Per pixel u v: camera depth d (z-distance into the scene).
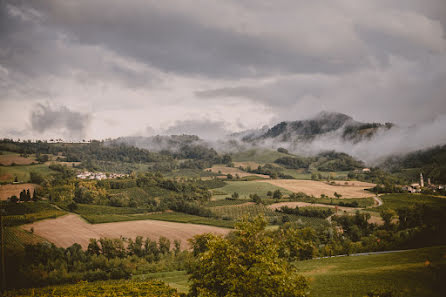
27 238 89.56
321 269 55.12
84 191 160.38
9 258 72.56
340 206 160.88
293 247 73.44
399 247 74.88
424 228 78.62
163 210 157.88
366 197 176.50
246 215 33.69
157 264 83.44
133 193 192.50
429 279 40.12
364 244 83.62
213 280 28.11
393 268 46.75
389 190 187.88
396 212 118.50
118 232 114.31
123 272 76.19
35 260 76.62
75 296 48.47
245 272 27.05
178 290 54.69
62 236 100.38
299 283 29.25
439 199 153.75
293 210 154.12
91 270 77.12
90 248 91.31
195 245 81.69
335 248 79.38
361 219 113.56
